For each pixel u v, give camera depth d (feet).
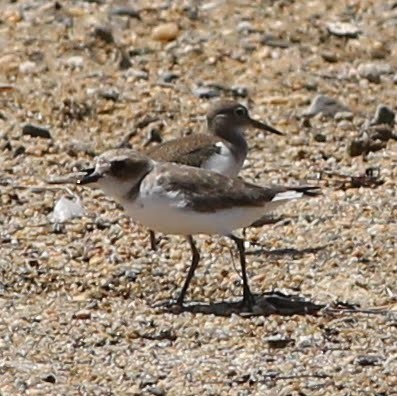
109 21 69.77
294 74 65.98
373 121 60.23
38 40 67.26
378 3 73.92
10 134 58.13
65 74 64.44
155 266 46.39
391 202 52.03
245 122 52.60
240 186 42.24
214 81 64.85
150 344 40.57
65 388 37.81
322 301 43.60
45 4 70.85
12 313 42.60
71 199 51.83
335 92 64.44
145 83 64.03
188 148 50.21
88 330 41.37
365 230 49.34
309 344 40.37
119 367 39.09
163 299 44.04
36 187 53.06
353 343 40.47
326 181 54.75
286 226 49.88
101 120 60.23
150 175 42.14
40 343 40.50
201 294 44.45
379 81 65.82
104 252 47.47
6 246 47.83
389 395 37.40
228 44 68.44
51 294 44.34
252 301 42.96
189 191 41.75
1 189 52.60
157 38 68.54
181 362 39.32
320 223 50.08
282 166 56.44
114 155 42.50
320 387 37.76
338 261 46.65
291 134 59.72
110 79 64.18
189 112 61.36
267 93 63.93
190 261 46.80
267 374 38.47
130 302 43.73
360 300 43.73
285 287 44.80
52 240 48.52
